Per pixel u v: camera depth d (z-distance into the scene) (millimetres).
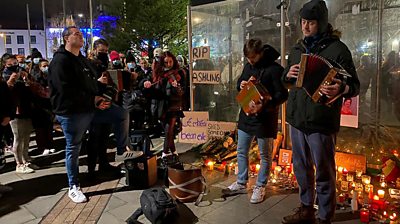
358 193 3438
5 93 3877
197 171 3574
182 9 13898
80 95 3613
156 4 13836
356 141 4457
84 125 3717
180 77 4785
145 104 6414
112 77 4359
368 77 4359
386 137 4293
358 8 4320
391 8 4129
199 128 5289
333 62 2574
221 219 3195
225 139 5027
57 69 3486
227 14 5383
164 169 4352
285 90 3316
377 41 4262
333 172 2822
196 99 5691
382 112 4301
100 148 4566
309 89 2570
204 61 5656
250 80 3369
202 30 5621
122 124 4438
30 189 4086
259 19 5066
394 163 3850
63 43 3658
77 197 3678
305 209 3068
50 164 5086
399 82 4184
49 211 3482
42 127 5520
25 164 4746
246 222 3127
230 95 5527
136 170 4043
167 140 4766
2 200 3771
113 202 3664
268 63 3404
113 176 4461
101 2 15758
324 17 2656
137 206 3555
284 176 4082
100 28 17062
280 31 4809
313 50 2709
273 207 3410
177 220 3180
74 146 3709
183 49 13672
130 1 14227
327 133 2727
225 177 4270
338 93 2455
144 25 13781
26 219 3318
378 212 3170
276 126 3518
